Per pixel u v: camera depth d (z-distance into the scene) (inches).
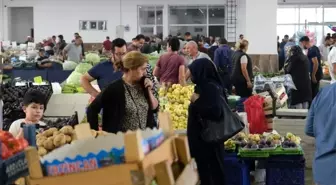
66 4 1080.2
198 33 1075.3
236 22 1047.6
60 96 279.7
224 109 211.5
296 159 233.9
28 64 530.0
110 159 83.8
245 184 235.5
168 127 104.0
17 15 1133.1
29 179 86.8
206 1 1061.1
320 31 1173.1
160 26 1080.2
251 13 621.3
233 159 233.5
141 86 177.0
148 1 1073.5
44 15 1087.0
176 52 323.0
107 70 221.5
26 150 86.1
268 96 298.5
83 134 110.0
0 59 173.0
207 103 208.7
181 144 102.3
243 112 292.2
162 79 321.4
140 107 174.7
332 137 161.3
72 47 665.0
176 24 1079.0
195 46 359.3
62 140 128.2
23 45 808.3
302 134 293.4
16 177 85.9
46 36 1087.6
